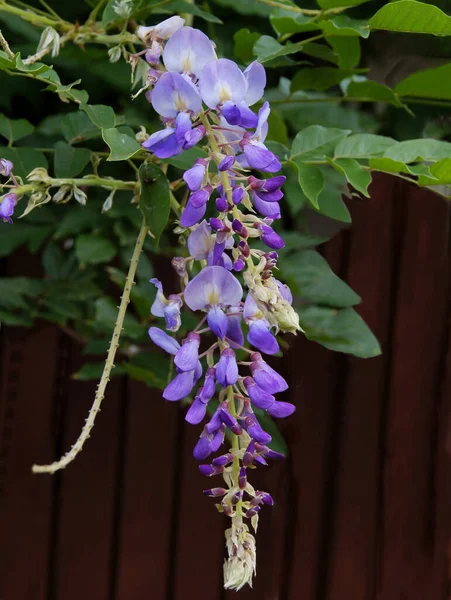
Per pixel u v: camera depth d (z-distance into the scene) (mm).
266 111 314
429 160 391
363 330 437
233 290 321
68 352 651
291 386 651
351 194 475
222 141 319
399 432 663
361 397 657
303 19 436
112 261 561
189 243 333
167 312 338
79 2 505
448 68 447
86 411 662
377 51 549
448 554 690
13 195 356
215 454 675
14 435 659
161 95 315
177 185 403
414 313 628
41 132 482
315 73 479
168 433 673
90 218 486
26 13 414
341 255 604
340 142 406
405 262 617
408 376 648
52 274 542
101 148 497
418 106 533
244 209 347
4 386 648
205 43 322
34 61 363
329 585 697
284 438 662
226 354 309
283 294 311
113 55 392
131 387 664
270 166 307
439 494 675
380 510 686
